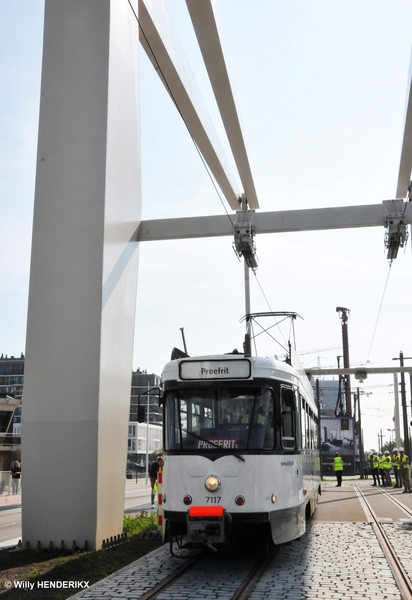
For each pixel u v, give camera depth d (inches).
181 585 326.6
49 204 492.4
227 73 629.0
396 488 1240.2
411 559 396.5
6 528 718.5
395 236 696.4
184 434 397.1
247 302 881.5
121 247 524.4
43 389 474.9
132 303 554.9
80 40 505.4
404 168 756.6
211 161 744.3
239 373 403.9
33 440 471.5
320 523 598.5
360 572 355.3
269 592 307.1
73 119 497.7
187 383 407.8
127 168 545.3
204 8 553.9
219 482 380.5
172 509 385.7
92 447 462.0
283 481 395.9
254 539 460.8
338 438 2235.5
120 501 511.2
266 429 394.6
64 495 461.7
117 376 507.8
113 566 388.8
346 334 2623.0
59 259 485.1
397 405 1731.1
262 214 709.3
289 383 425.7
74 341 474.3
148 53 589.9
